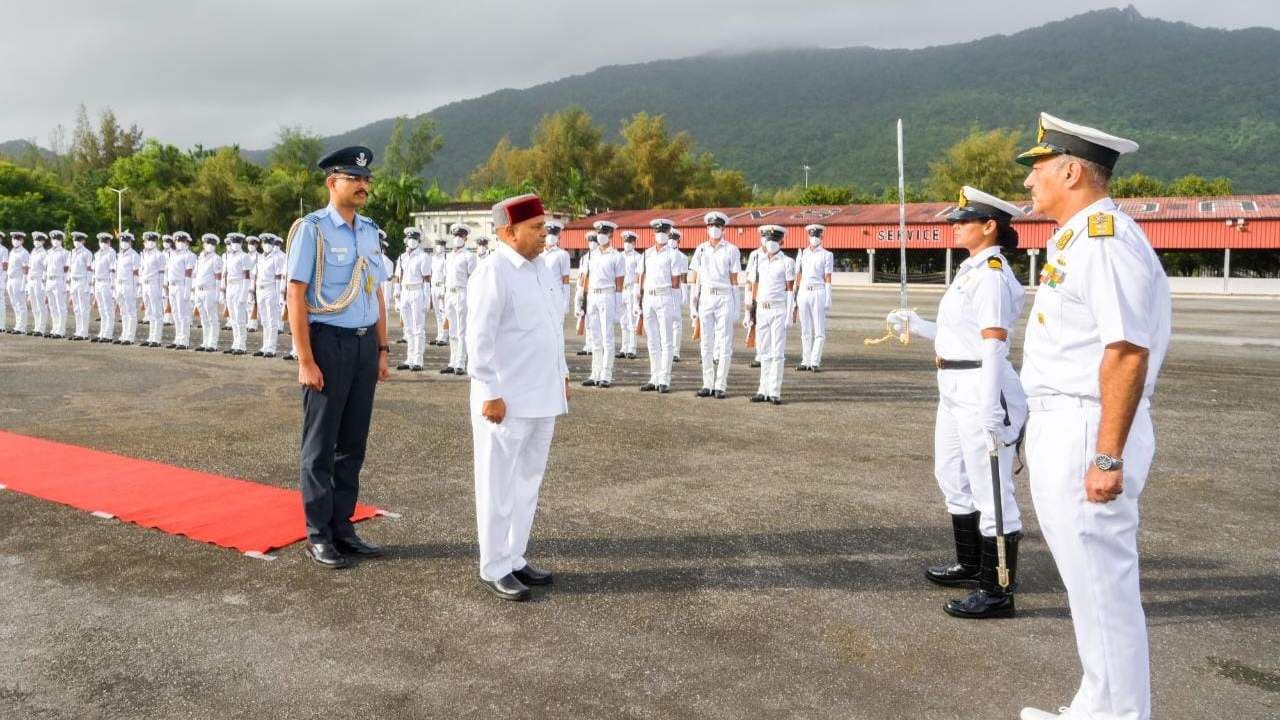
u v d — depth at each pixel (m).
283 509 5.83
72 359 14.84
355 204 5.18
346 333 5.00
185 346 16.92
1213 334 19.53
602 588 4.57
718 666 3.68
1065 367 2.90
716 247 10.96
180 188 78.25
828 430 8.84
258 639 3.92
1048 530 2.99
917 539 5.38
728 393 11.43
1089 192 2.96
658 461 7.41
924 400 10.80
